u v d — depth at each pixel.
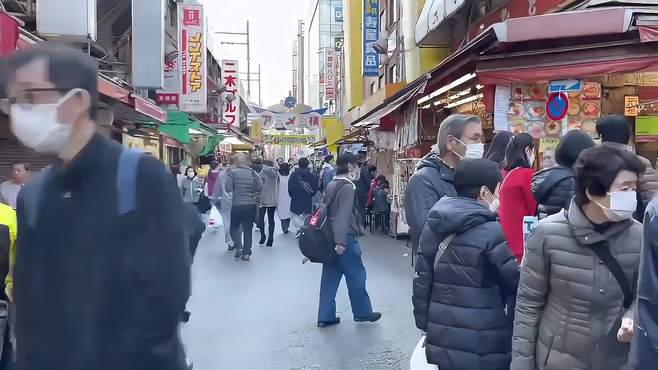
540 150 6.79
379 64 19.88
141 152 1.67
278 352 5.17
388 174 16.12
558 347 2.47
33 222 1.61
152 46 10.52
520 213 4.14
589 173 2.30
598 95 6.72
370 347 5.28
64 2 7.20
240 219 10.04
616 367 2.36
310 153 52.91
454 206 3.05
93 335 1.54
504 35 5.95
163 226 1.60
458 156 3.85
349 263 5.94
